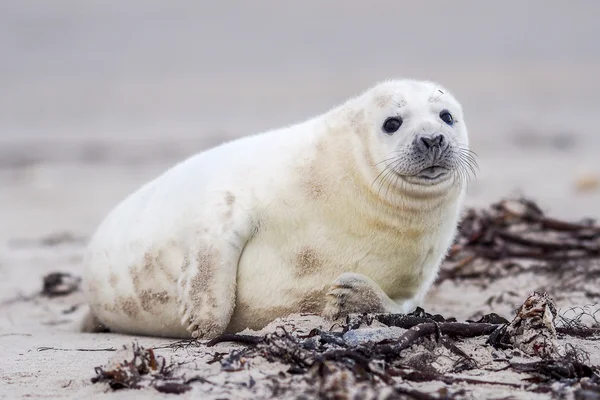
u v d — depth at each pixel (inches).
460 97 5073.8
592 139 3467.0
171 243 817.5
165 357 682.2
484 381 615.2
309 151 803.4
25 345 826.2
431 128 754.2
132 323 878.4
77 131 4079.7
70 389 634.2
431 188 762.8
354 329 705.6
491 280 1093.8
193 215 804.6
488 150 3203.7
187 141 3503.9
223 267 774.5
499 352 681.0
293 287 788.0
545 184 2255.2
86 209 2112.5
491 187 2193.7
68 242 1643.7
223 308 775.7
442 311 978.7
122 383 617.9
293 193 786.8
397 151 756.0
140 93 5477.4
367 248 783.7
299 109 4773.6
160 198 850.1
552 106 4638.3
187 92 5511.8
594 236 1178.6
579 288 1031.6
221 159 837.8
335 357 612.4
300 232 786.2
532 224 1196.5
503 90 5260.8
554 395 585.9
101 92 5546.3
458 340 709.3
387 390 536.7
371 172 769.6
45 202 2233.0
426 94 804.0
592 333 762.2
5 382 659.4
